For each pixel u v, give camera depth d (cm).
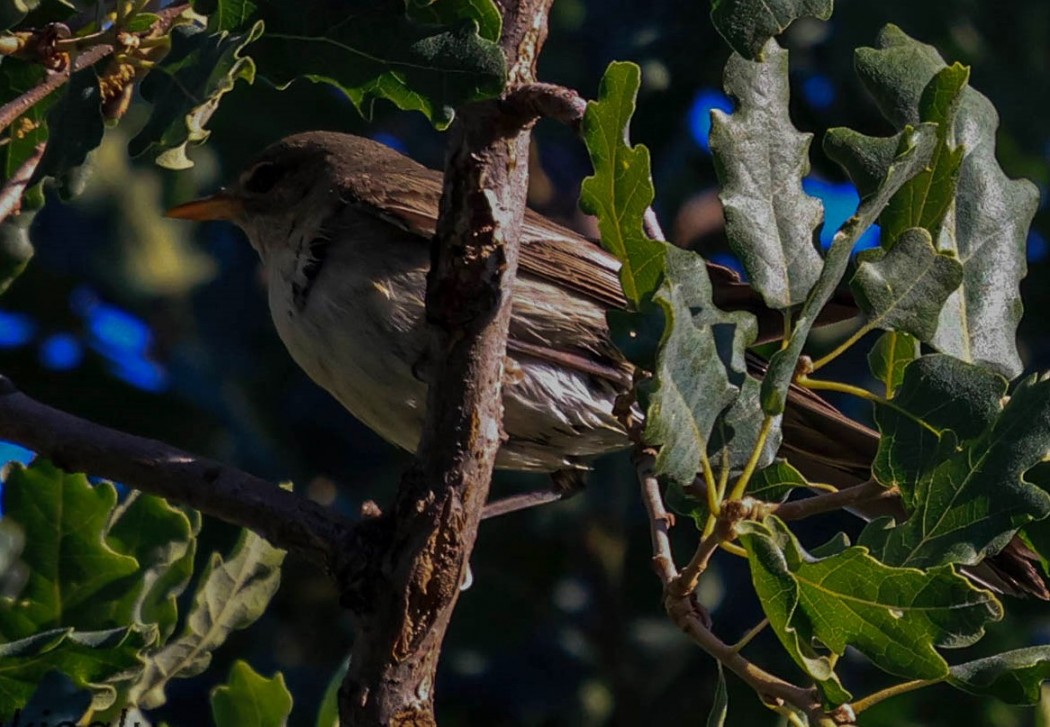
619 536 1459
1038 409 645
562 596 1452
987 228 737
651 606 1439
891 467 657
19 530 787
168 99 675
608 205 625
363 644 676
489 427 673
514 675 1426
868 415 1383
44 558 787
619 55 1392
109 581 791
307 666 1432
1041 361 1465
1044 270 1475
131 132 1464
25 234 868
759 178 656
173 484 700
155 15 734
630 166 618
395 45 675
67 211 1450
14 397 723
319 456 1499
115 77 730
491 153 657
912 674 611
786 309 645
